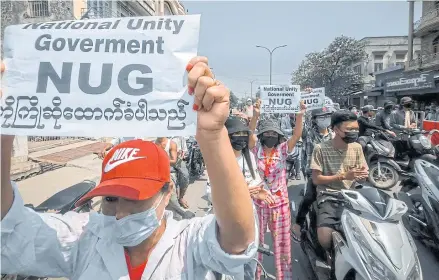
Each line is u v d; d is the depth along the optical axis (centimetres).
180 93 131
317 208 344
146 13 2192
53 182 706
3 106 134
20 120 134
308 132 799
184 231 150
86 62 134
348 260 279
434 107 1767
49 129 133
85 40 136
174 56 133
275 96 539
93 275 144
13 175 712
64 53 135
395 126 822
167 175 148
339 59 3969
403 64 2812
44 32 137
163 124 131
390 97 2692
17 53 136
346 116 333
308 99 662
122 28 135
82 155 996
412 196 479
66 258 155
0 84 135
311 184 388
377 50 3866
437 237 405
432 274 389
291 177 813
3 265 147
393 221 285
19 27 138
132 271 143
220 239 132
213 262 135
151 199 141
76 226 164
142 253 145
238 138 297
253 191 301
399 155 750
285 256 348
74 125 133
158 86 132
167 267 141
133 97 132
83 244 155
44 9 786
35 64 135
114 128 132
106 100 133
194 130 130
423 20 2683
